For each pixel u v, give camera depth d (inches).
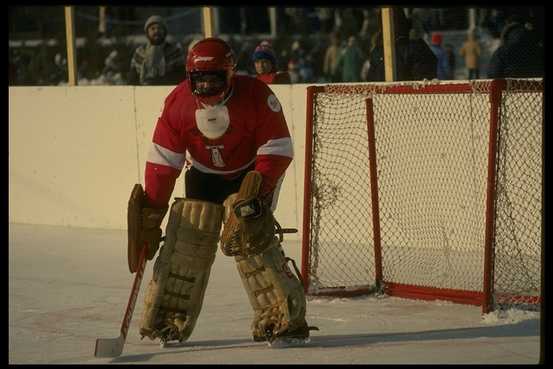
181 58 1087.0
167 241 521.3
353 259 775.1
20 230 1011.3
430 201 789.9
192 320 527.8
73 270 812.0
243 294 690.8
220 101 501.7
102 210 999.6
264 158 505.0
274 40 1795.0
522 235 726.5
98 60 1382.9
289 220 893.2
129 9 1435.8
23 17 1284.4
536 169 724.0
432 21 1446.9
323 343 533.6
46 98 1023.6
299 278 528.1
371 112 686.5
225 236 504.1
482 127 762.2
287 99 875.4
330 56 1673.2
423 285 681.0
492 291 589.6
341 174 824.3
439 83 637.3
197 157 521.3
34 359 524.7
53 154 1024.9
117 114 974.4
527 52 879.1
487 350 503.8
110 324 620.4
